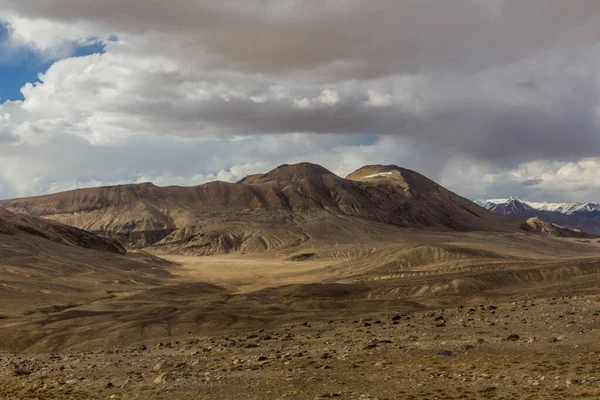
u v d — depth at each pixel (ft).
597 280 428.56
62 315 396.57
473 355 148.46
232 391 127.03
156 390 134.00
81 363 196.95
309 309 404.77
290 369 147.43
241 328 314.14
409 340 183.73
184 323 336.08
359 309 370.32
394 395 114.11
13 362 216.33
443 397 110.22
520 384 114.83
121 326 337.11
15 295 519.60
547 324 185.98
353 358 157.69
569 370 123.54
